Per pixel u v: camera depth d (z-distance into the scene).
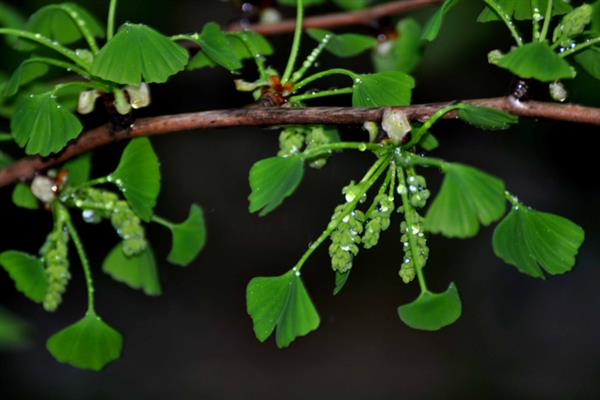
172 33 1.12
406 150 0.57
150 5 1.00
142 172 0.60
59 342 0.61
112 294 1.36
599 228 1.25
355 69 1.04
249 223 1.40
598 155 1.16
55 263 0.61
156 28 1.02
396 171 0.57
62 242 0.61
